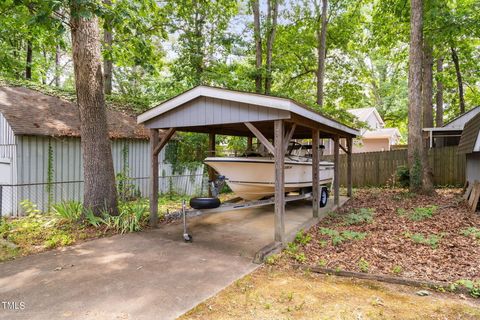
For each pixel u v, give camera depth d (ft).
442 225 19.62
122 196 32.42
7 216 25.39
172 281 12.01
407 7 41.81
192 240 17.88
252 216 24.81
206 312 9.61
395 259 14.06
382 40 51.13
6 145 27.45
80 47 20.25
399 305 10.01
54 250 15.83
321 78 47.26
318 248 16.17
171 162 39.70
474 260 13.50
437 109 60.23
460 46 49.32
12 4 19.38
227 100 17.44
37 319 9.10
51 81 70.74
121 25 20.97
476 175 28.14
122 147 34.55
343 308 9.82
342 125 26.08
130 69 63.41
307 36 50.47
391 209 25.91
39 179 27.68
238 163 23.21
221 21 47.55
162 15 38.99
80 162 30.83
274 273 13.00
